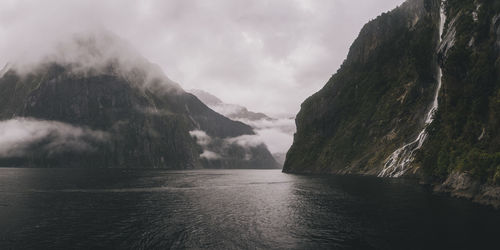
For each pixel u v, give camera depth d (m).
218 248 31.73
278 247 31.89
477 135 63.56
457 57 76.44
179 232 38.06
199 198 69.62
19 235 37.00
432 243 31.66
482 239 32.38
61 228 40.25
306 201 63.06
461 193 58.53
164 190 87.75
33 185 98.88
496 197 49.19
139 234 37.22
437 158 78.00
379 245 31.77
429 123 108.81
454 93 76.81
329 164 174.38
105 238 35.59
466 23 81.19
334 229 38.69
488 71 66.81
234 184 112.31
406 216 44.19
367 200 60.44
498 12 70.12
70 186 96.88
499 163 51.62
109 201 64.38
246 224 42.22
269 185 104.94
